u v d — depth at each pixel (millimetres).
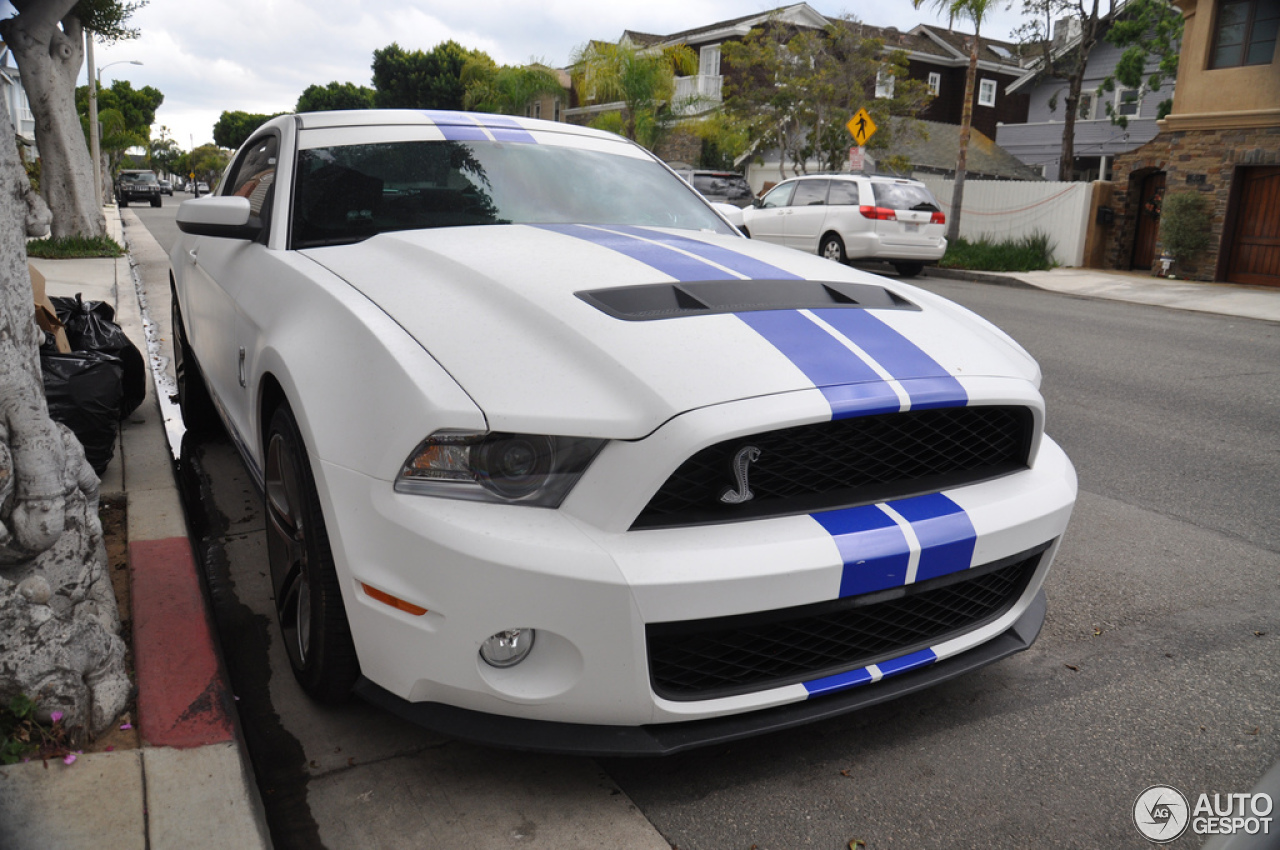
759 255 2738
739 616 1821
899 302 2504
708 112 28312
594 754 1828
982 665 2227
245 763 1942
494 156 3258
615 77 27141
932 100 36688
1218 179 15594
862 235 14508
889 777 2117
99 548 2223
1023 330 9734
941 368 2139
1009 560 2170
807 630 1960
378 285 2303
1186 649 2793
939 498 2090
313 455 1989
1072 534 3779
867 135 17250
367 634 1917
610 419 1792
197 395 4340
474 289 2207
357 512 1891
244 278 2893
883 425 2041
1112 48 30062
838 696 2033
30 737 1886
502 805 1966
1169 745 2275
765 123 25797
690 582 1747
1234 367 7816
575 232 2789
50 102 14539
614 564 1734
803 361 1992
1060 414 5922
